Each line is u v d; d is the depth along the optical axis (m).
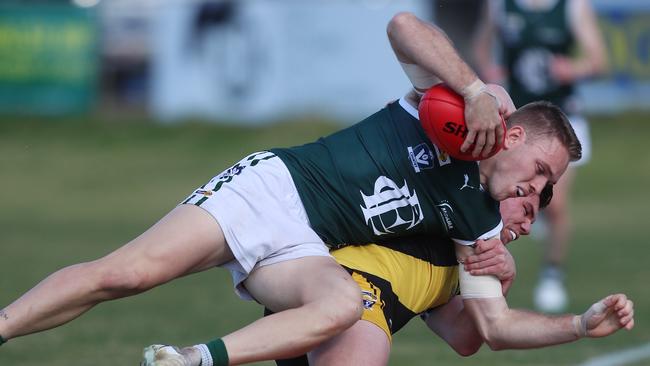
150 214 50.00
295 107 62.62
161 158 62.19
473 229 14.52
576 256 38.22
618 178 59.25
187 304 29.20
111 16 67.56
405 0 59.88
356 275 14.60
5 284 30.53
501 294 14.88
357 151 14.47
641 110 65.81
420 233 14.94
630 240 42.66
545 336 14.27
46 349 22.47
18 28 66.12
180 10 64.44
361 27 60.12
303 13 61.09
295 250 14.03
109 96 68.69
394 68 59.81
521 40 29.53
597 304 13.82
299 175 14.43
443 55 13.41
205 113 65.81
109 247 38.94
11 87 68.12
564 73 28.77
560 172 14.34
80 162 62.22
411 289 14.95
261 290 14.09
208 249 13.71
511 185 14.23
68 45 67.25
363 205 14.38
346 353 13.80
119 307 28.66
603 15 63.44
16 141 65.88
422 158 14.30
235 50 63.28
